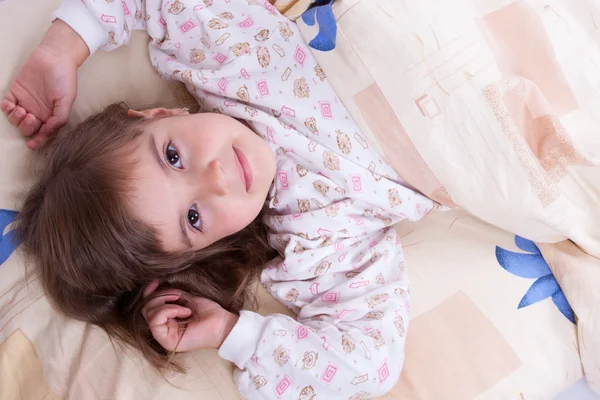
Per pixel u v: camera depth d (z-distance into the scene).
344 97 0.84
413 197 0.89
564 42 0.84
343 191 0.86
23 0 0.93
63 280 0.80
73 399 0.76
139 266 0.79
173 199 0.76
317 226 0.87
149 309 0.82
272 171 0.84
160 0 0.88
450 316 0.86
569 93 0.84
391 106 0.82
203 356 0.81
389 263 0.88
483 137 0.81
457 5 0.82
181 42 0.88
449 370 0.82
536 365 0.83
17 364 0.77
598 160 0.82
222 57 0.86
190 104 0.96
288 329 0.78
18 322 0.79
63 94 0.85
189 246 0.81
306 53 0.85
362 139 0.85
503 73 0.81
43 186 0.81
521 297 0.87
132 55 0.92
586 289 0.85
